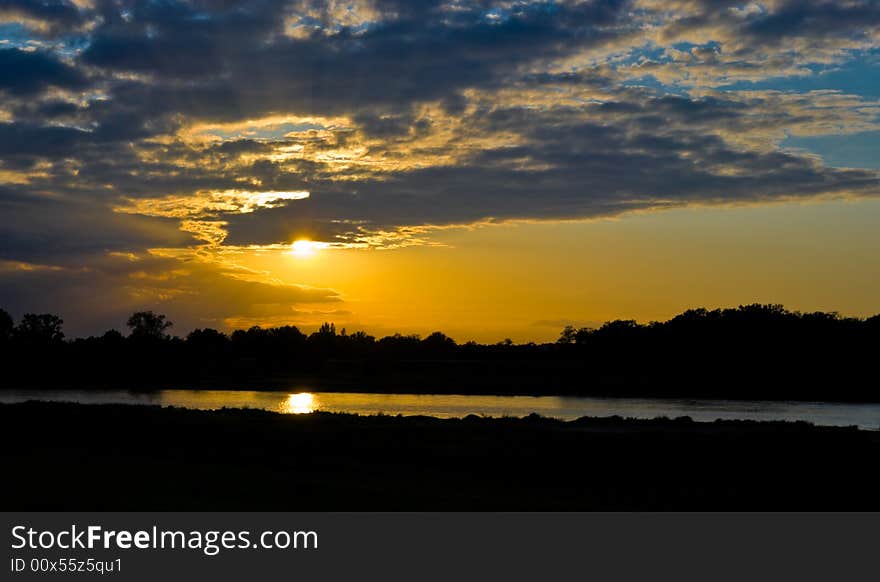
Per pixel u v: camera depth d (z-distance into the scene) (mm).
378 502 19062
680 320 137125
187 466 25297
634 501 21344
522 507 19156
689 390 110438
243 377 132375
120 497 18688
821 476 25953
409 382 124812
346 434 34031
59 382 126188
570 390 113938
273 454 29297
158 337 150625
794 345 122625
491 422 42156
